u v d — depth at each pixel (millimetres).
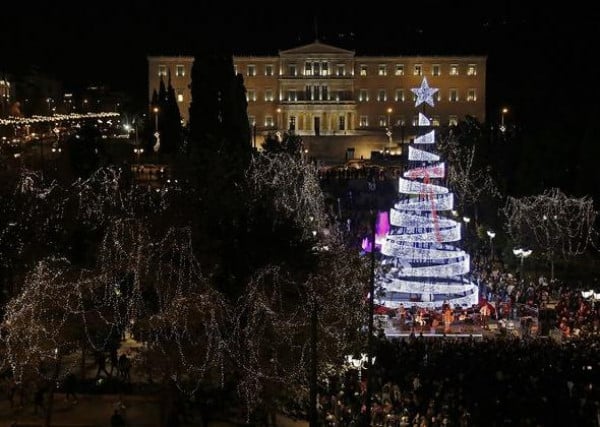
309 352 50312
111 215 61094
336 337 52469
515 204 102000
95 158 96250
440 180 111688
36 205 65250
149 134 130750
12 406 51312
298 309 51500
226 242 52375
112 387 54406
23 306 53281
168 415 48656
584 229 98312
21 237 60656
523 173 113625
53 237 61438
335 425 46406
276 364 49375
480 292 83938
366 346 54625
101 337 55969
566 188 112062
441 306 75812
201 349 48531
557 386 51844
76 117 182000
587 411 47969
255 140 191500
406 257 78562
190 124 106562
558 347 60312
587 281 90375
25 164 95000
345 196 123812
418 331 72188
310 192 111500
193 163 61812
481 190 119375
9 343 52562
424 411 47375
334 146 196000
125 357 54812
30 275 56688
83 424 48906
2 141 133500
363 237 90375
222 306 49625
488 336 67938
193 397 49719
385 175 134000
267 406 48844
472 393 50812
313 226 87688
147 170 98312
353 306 59125
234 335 49219
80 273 55719
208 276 51000
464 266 78812
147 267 53125
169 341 49250
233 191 60156
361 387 50906
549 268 95625
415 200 86875
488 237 107875
